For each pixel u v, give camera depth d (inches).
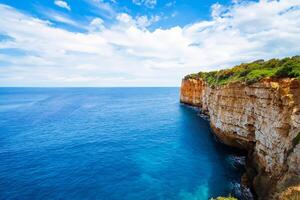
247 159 959.6
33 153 1167.6
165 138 1477.6
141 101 4532.5
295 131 589.0
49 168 967.0
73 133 1633.9
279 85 716.7
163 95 6786.4
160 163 1032.2
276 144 676.1
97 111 2898.6
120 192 768.9
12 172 917.8
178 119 2180.1
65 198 724.7
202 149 1217.4
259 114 837.8
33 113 2682.1
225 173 903.1
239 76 1143.0
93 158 1100.5
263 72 900.6
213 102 1488.7
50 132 1659.7
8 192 754.2
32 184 815.1
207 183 827.4
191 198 728.3
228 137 1141.7
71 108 3238.2
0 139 1443.2
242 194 735.7
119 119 2261.3
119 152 1195.3
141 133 1630.2
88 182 840.3
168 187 804.6
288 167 567.2
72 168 970.7
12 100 4788.4
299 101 619.5
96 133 1635.1
